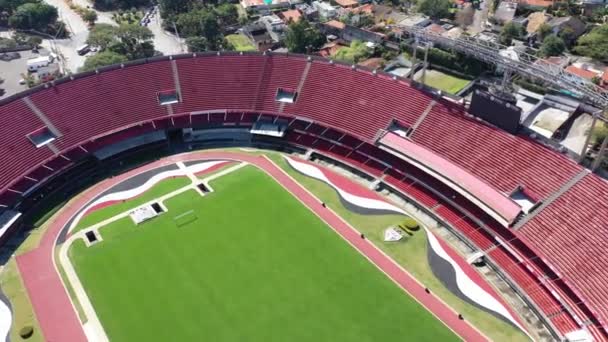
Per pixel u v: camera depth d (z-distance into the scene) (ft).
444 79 332.19
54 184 236.02
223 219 216.95
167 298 179.22
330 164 251.60
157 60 280.51
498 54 203.82
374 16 433.07
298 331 165.99
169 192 234.17
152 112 264.31
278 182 239.50
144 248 202.18
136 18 469.98
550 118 271.08
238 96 273.75
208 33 393.70
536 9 435.94
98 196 232.73
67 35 433.07
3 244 206.59
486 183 205.67
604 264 168.25
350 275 187.62
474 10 459.32
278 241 204.33
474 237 201.46
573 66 333.21
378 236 206.49
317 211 220.64
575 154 201.26
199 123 268.41
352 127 249.34
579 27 387.14
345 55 353.10
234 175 244.83
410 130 237.04
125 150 257.75
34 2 451.94
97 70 268.21
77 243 205.87
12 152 229.04
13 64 376.07
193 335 165.27
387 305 175.01
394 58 356.59
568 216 184.44
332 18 439.63
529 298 174.81
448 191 220.23
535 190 196.85
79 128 248.52
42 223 217.77
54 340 164.96
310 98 265.95
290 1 482.69
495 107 213.05
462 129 224.94
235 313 172.86
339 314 171.94
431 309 173.47
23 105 244.42
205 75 279.28
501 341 162.20
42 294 182.39
